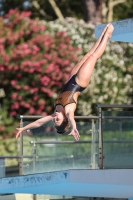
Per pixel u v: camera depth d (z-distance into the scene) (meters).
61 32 42.97
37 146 23.80
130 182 19.62
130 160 20.86
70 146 23.22
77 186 20.09
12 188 21.05
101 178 19.31
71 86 18.78
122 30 21.67
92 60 19.00
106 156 20.73
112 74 43.12
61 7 59.38
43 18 59.25
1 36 42.31
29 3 59.12
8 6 59.09
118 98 43.31
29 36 42.91
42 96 42.34
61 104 18.61
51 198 26.30
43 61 41.66
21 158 23.84
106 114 20.88
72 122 17.97
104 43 19.30
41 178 19.98
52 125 23.77
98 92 42.72
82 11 59.19
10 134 42.44
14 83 41.84
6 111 42.72
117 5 59.28
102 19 53.56
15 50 41.75
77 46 43.34
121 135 20.91
